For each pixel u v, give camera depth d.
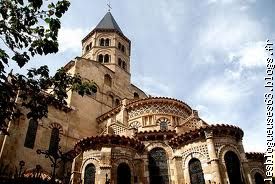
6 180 12.66
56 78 13.64
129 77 46.41
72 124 31.09
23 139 24.61
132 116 31.56
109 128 27.14
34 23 12.66
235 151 22.52
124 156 22.83
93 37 49.06
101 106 37.22
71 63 39.41
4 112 12.47
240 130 23.59
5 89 12.40
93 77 39.06
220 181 20.41
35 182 13.18
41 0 12.15
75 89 13.97
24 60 12.42
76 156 23.91
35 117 13.21
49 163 25.64
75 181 22.05
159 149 24.92
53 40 12.82
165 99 31.56
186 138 23.88
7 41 12.23
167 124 30.09
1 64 11.92
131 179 22.19
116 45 47.97
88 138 23.27
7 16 12.31
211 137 22.61
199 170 22.25
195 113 28.12
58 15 12.73
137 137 25.53
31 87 13.12
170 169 23.67
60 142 28.27
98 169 21.64
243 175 21.59
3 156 21.97
